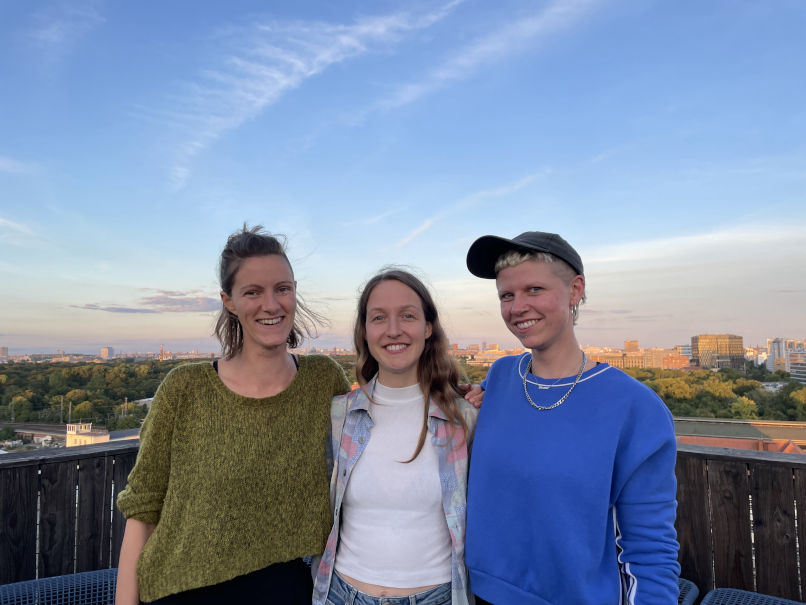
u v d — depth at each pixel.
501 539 1.25
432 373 1.54
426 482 1.41
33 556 2.19
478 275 1.48
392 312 1.49
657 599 1.09
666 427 1.15
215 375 1.45
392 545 1.35
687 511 2.18
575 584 1.11
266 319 1.42
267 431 1.42
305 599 1.46
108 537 2.41
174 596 1.31
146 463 1.38
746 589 2.03
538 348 1.35
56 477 2.27
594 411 1.21
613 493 1.18
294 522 1.43
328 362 1.67
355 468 1.47
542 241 1.30
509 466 1.27
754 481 2.04
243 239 1.45
